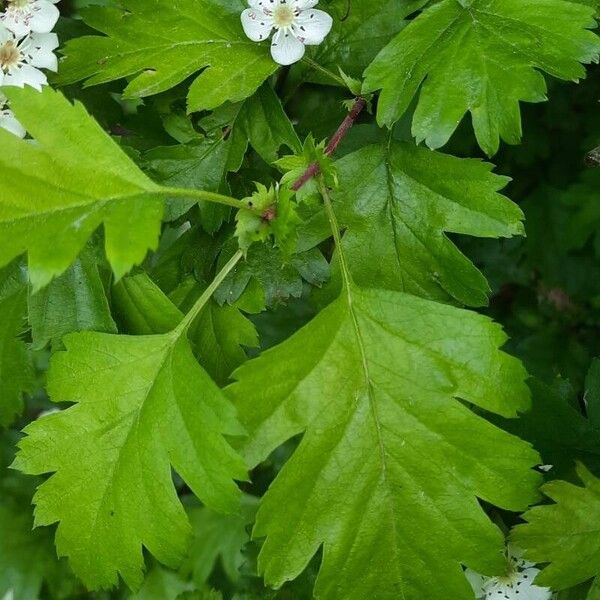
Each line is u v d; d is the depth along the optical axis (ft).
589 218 0.94
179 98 0.64
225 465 0.53
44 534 0.97
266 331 0.83
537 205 0.96
